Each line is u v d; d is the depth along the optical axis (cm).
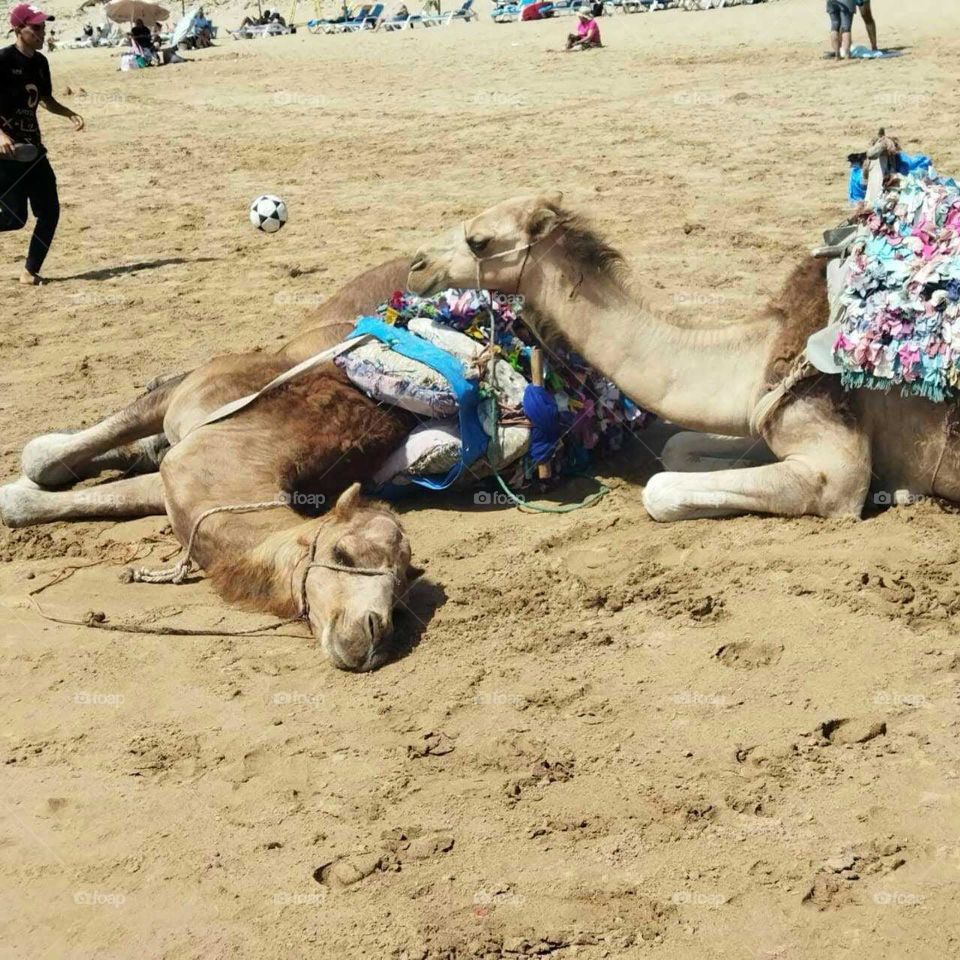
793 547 419
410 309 487
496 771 323
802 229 840
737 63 1662
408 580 408
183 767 331
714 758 321
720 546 424
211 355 676
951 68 1410
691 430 455
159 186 1198
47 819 315
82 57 3197
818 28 1942
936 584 393
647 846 292
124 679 372
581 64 1855
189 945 272
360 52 2494
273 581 390
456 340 471
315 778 324
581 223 444
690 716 339
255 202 871
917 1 2070
